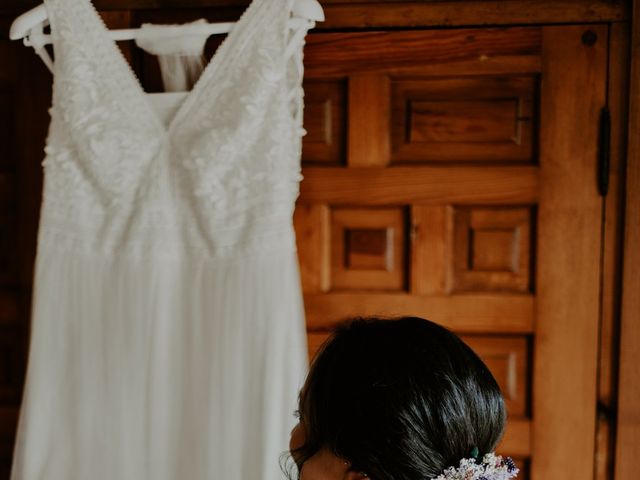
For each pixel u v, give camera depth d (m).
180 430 1.23
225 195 1.19
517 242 1.38
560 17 1.33
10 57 1.42
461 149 1.38
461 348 0.73
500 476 0.67
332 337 0.78
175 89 1.25
